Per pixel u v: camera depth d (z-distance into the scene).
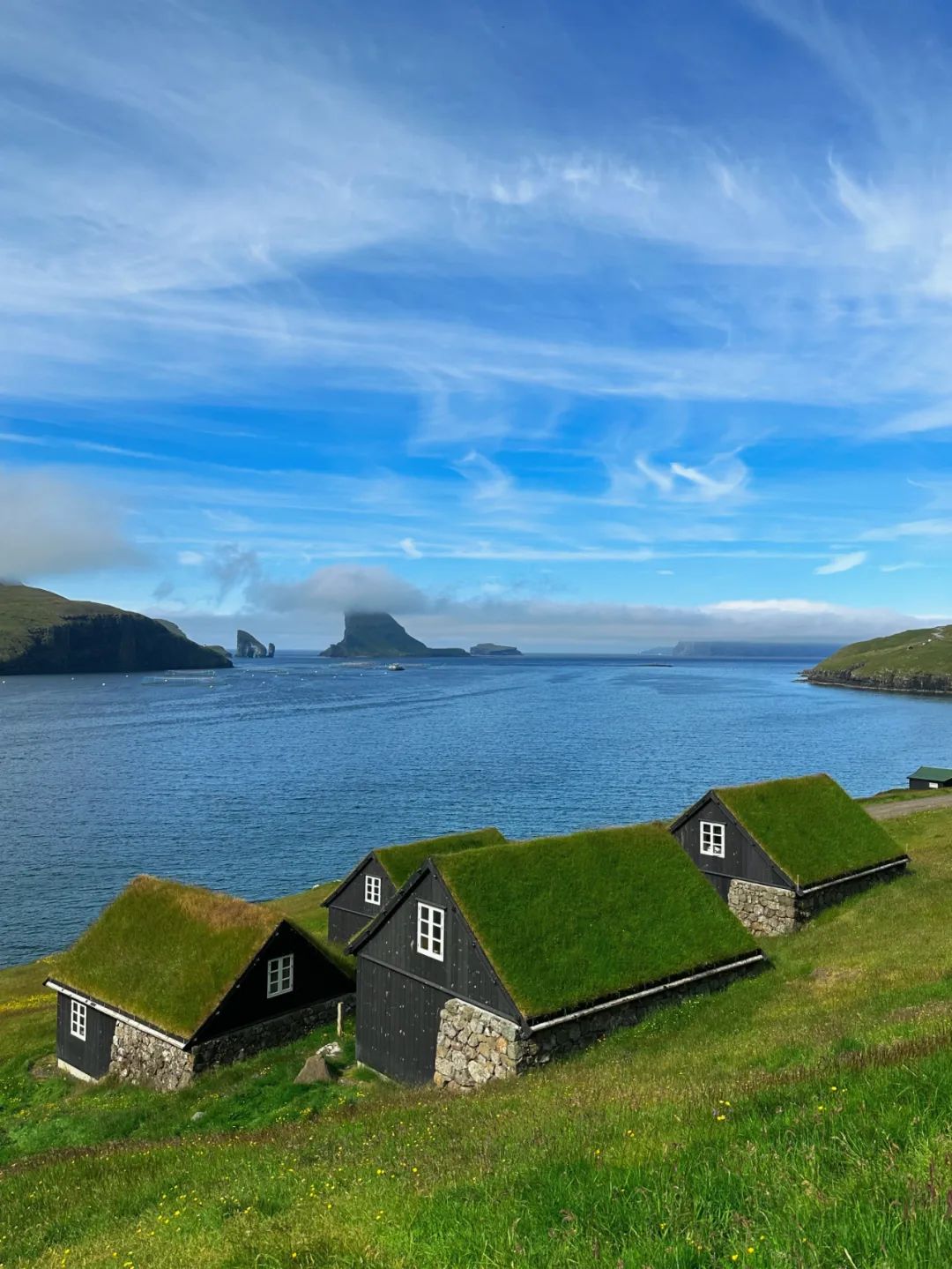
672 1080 16.91
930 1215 6.85
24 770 117.12
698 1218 8.00
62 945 56.50
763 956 30.47
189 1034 28.25
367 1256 9.01
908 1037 15.23
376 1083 27.31
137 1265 10.62
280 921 31.05
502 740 145.25
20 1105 29.86
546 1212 8.98
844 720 180.62
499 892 26.97
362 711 199.00
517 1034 23.67
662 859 31.70
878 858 42.03
